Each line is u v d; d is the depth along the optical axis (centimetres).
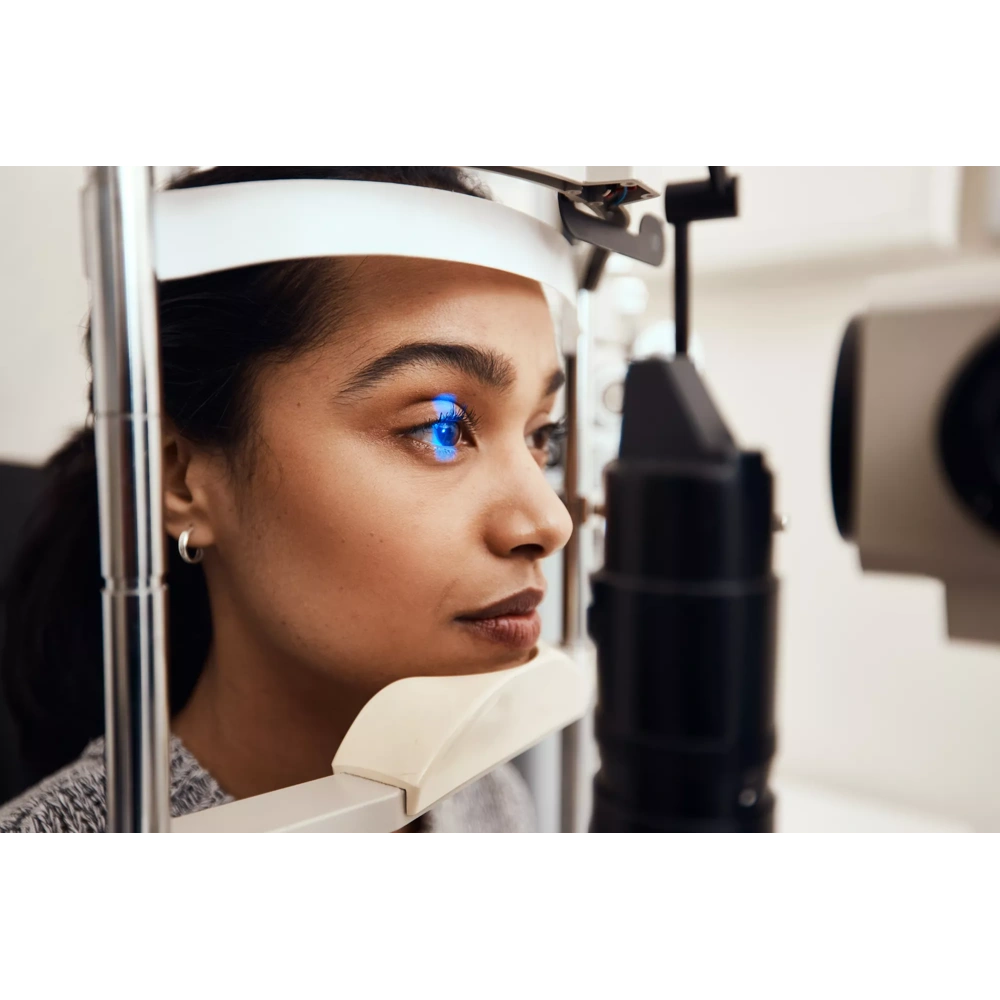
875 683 80
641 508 36
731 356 87
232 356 32
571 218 29
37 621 45
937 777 77
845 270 80
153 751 19
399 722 26
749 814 36
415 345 30
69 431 62
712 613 35
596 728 39
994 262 73
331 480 31
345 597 31
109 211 18
